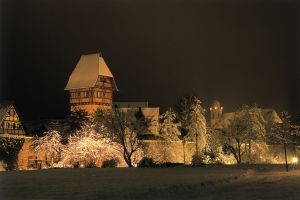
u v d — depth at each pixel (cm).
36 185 3244
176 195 2577
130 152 6850
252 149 7675
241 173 4184
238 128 7650
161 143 7869
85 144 6381
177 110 8094
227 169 4984
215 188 2883
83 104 10350
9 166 6862
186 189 2847
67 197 2577
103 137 6669
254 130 7662
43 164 7169
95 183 3350
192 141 7844
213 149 7600
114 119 6850
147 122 7631
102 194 2678
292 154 8281
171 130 7969
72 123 8175
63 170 4966
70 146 6538
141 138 8100
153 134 8394
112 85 10775
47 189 2980
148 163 6056
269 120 9962
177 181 3425
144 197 2519
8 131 7338
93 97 10269
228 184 3122
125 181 3484
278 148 8362
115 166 6203
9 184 3328
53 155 7144
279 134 5556
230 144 7662
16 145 7044
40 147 7062
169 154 7881
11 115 7431
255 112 7806
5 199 2533
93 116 7831
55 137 7150
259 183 3148
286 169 4644
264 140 7744
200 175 4003
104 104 10494
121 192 2755
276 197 2388
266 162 7556
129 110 9044
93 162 6291
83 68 10688
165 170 4869
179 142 8112
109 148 6575
